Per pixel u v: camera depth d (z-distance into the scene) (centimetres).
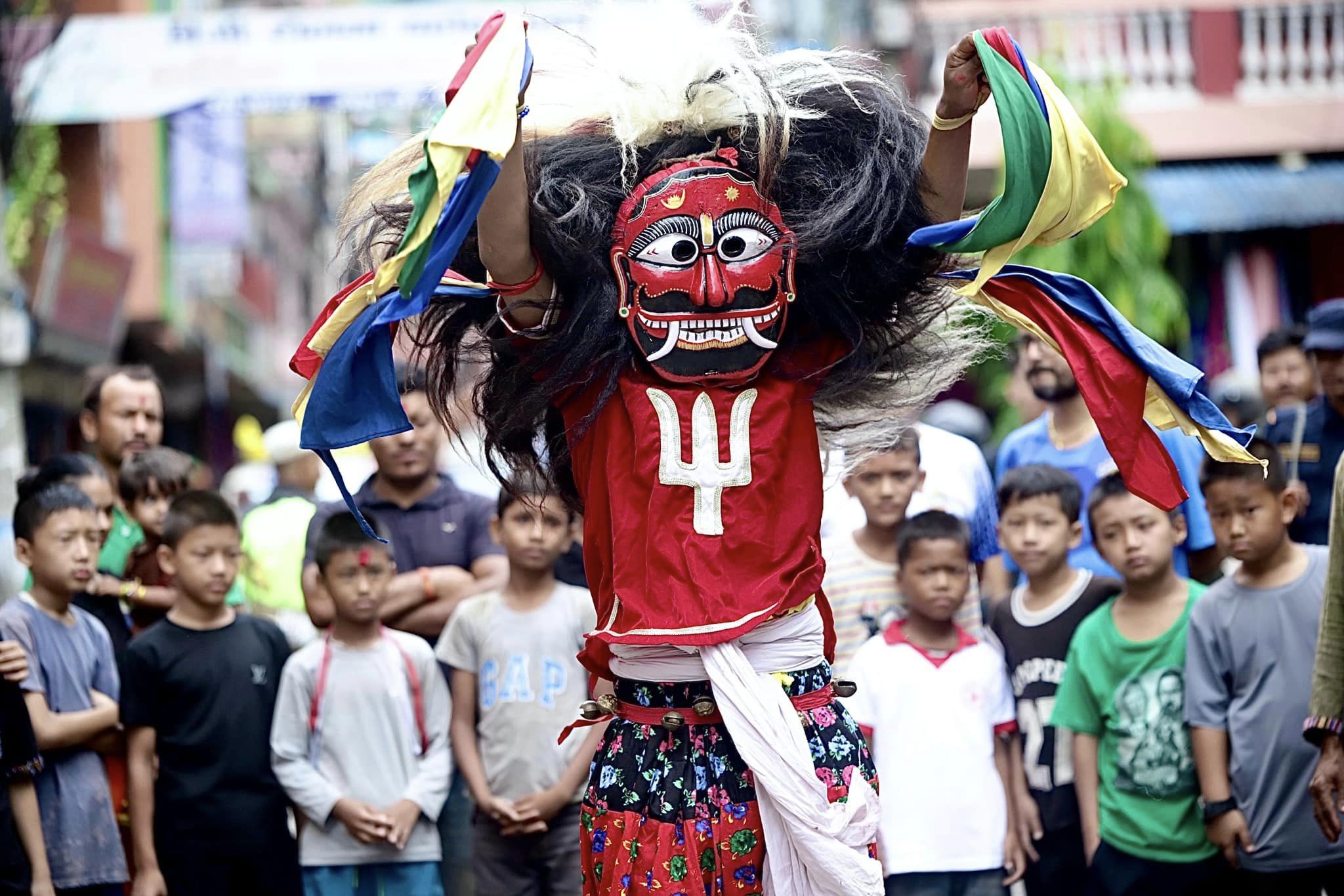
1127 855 1015
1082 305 638
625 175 636
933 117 666
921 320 670
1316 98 2592
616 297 624
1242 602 978
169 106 2000
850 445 727
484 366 677
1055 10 2664
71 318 2534
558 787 1104
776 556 617
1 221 2091
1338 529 860
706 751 613
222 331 4216
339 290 662
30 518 1047
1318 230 2550
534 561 1140
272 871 1096
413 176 543
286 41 1986
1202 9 2619
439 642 1190
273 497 1594
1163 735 1010
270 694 1121
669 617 605
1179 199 2500
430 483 1285
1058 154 577
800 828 593
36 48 1988
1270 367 1355
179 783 1080
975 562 1268
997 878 1047
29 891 963
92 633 1080
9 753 953
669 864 605
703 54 637
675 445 618
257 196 4431
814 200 645
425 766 1121
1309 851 941
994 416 2733
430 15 1992
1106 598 1109
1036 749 1097
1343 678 866
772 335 623
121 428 1288
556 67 667
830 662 660
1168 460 635
